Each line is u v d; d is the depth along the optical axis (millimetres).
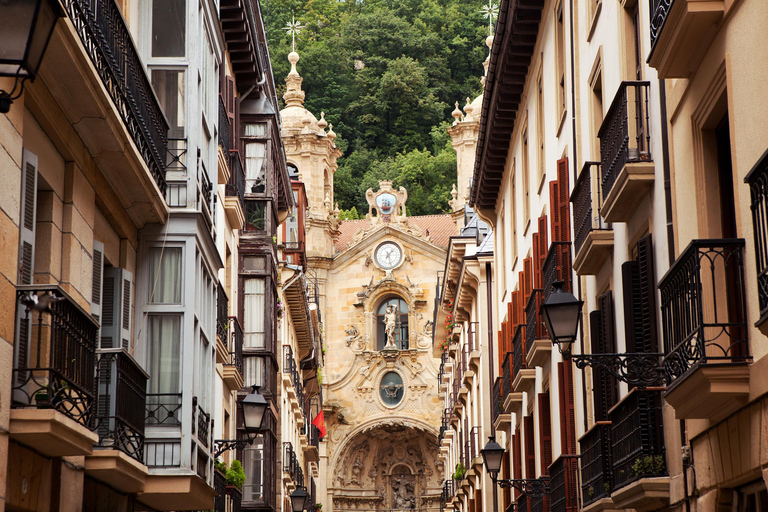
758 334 10375
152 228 17906
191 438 17406
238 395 30594
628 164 14766
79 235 14195
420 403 74500
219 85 23922
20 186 11461
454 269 45344
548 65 25266
